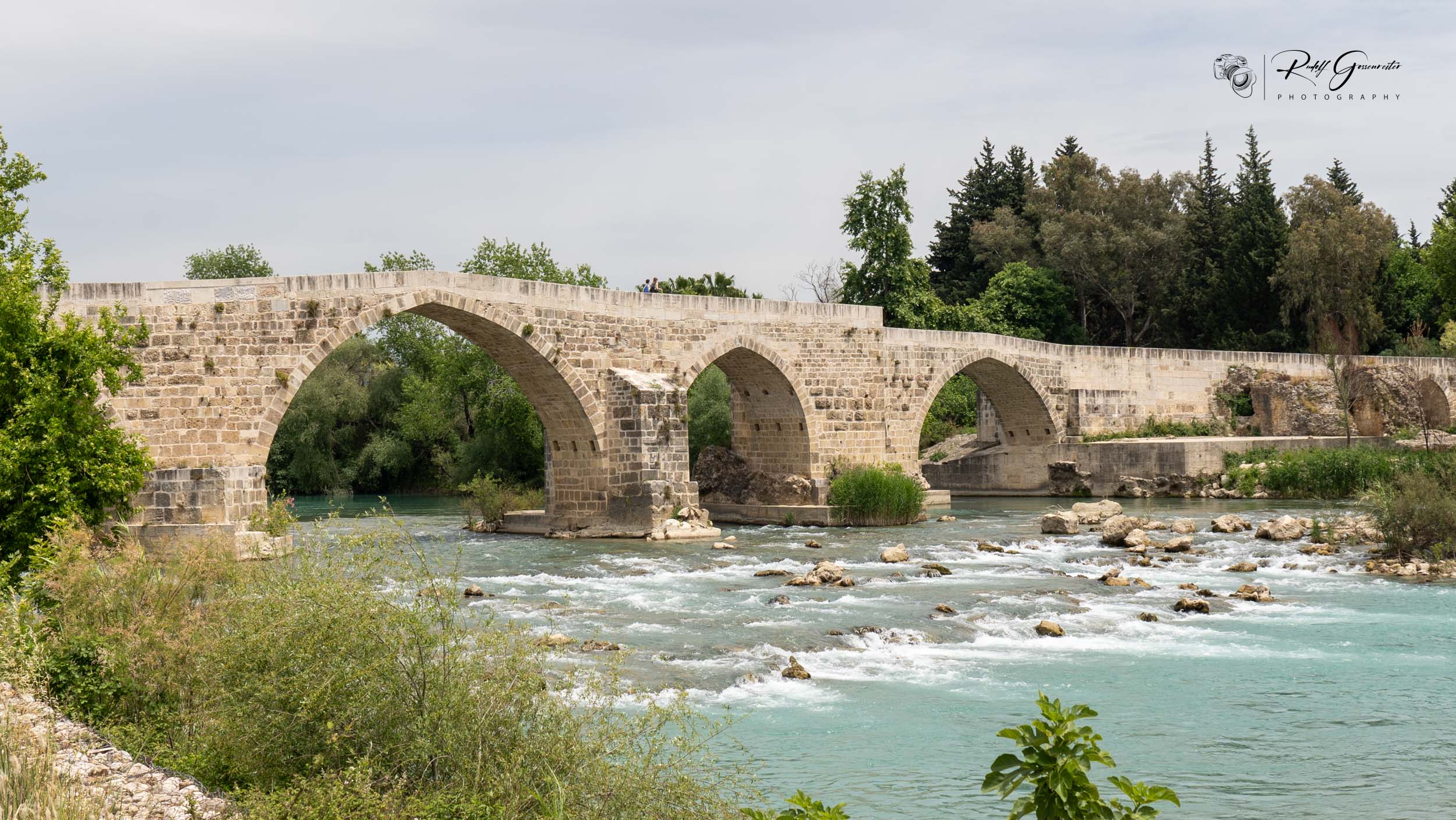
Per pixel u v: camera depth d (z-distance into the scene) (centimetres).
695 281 7138
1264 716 1697
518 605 2533
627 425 4075
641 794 995
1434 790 1382
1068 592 2705
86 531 1877
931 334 5206
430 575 1162
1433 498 3092
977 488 6119
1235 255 7781
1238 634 2256
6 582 1723
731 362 4706
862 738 1581
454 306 3694
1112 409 5978
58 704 1325
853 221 7219
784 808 1281
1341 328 7419
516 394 6525
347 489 7544
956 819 1282
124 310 3006
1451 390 6400
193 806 974
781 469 4828
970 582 2914
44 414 2175
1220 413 6300
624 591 2805
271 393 3353
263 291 3353
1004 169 9325
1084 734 761
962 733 1608
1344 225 7381
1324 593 2717
